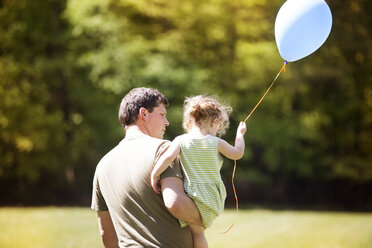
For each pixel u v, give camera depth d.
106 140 16.22
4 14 16.61
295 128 16.50
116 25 15.97
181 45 16.80
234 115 16.34
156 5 16.69
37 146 15.93
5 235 8.52
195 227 2.58
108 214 2.79
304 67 16.55
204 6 16.83
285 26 3.44
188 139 2.66
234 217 12.27
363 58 16.91
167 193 2.46
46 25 16.89
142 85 15.42
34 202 16.25
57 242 7.77
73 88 16.28
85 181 16.84
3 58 16.36
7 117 15.94
